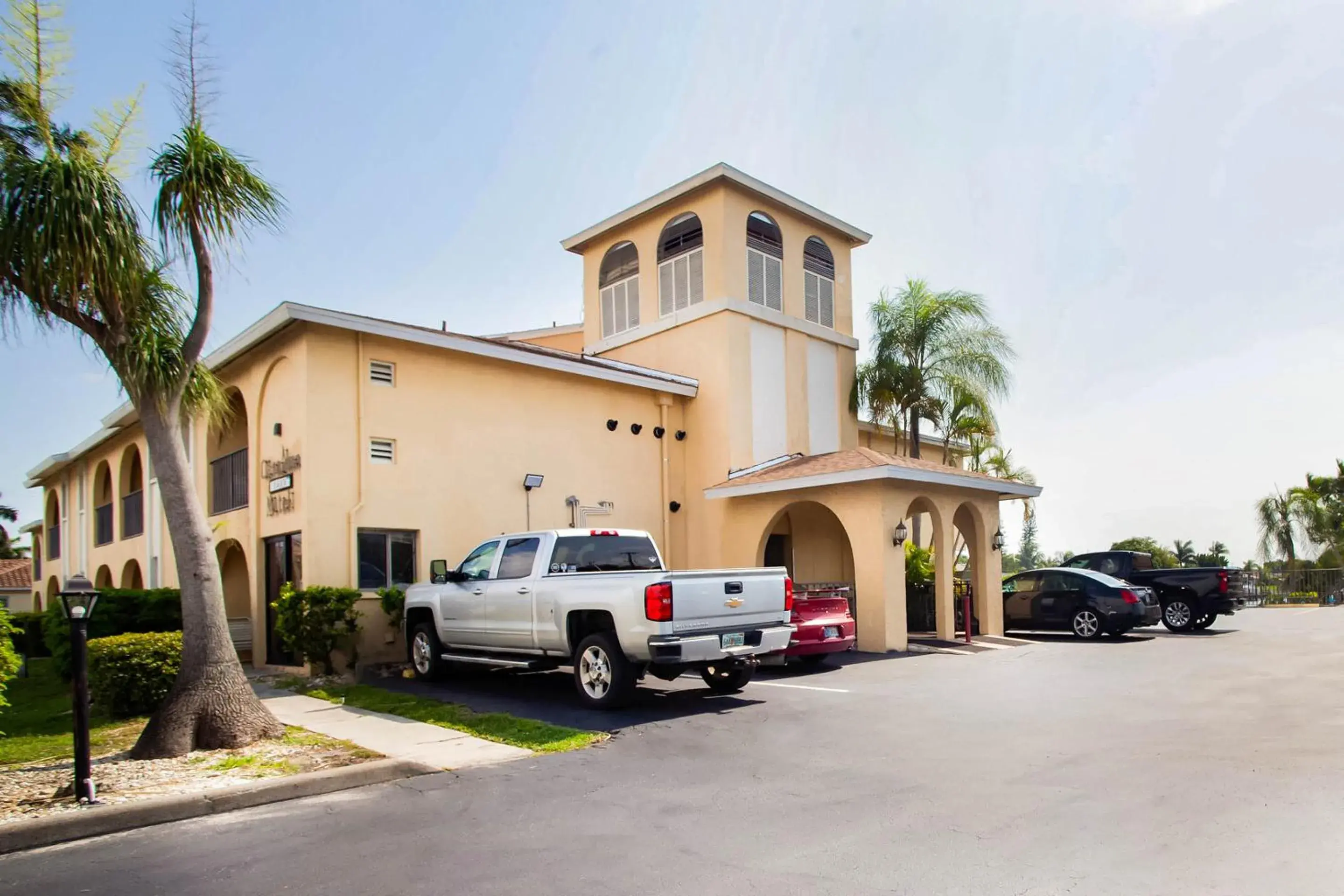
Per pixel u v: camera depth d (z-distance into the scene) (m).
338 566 13.55
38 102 7.98
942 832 5.27
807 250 21.84
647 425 19.06
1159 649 15.42
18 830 5.67
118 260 7.68
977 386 21.11
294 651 12.87
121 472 24.16
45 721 10.44
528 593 10.88
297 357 13.82
